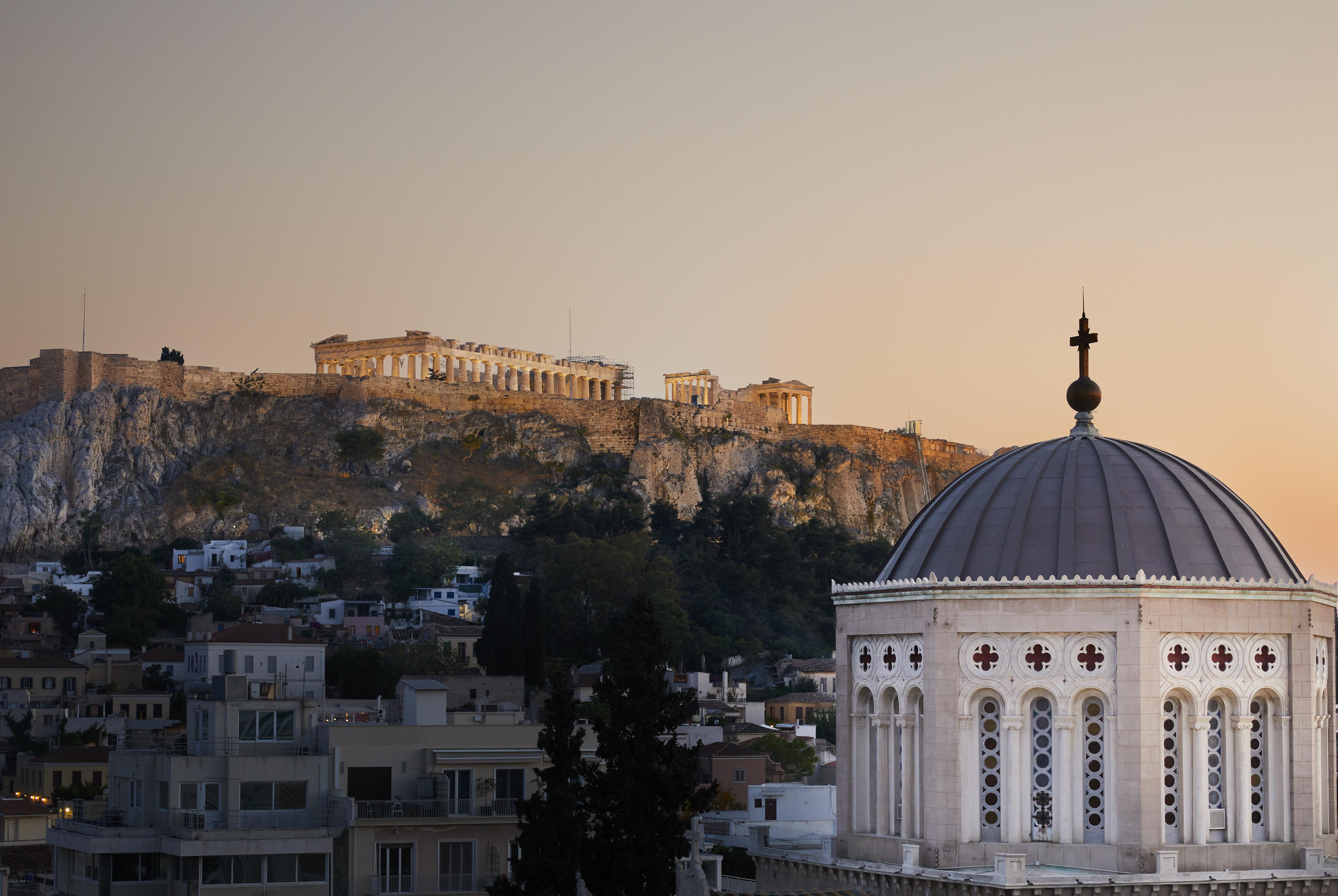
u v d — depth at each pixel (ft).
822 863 217.77
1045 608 205.36
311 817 376.48
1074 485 217.77
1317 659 216.54
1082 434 232.32
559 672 252.62
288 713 392.06
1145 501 214.69
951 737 207.51
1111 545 209.97
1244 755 207.51
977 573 212.43
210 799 371.97
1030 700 207.10
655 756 244.42
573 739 247.91
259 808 373.61
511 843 378.53
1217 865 203.31
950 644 208.85
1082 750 204.85
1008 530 215.10
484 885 373.40
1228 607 205.67
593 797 244.22
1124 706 201.26
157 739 450.71
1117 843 200.85
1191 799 205.57
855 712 224.94
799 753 654.12
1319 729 216.13
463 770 385.91
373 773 384.06
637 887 237.86
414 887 370.12
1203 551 209.97
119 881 363.97
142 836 366.22
